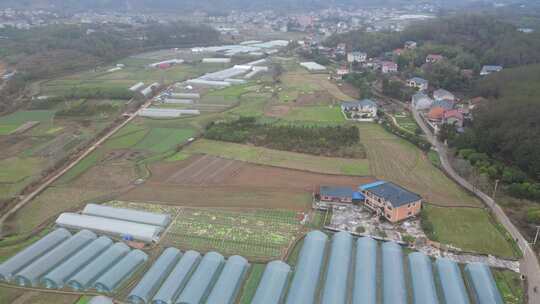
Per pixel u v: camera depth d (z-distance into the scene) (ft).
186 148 305.12
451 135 303.68
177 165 274.57
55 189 242.37
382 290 156.25
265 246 185.68
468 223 200.85
